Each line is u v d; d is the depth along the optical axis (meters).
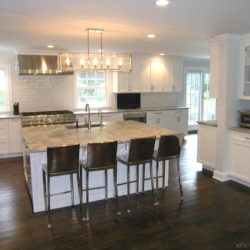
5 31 4.07
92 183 3.86
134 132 4.14
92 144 3.27
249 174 4.29
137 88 7.44
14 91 6.57
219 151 4.72
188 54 7.41
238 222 3.28
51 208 3.65
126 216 3.45
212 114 9.31
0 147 6.04
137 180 4.05
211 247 2.79
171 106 8.50
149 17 3.24
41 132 4.16
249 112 4.48
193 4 2.72
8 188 4.38
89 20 3.38
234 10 2.94
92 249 2.77
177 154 3.87
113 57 4.31
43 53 6.34
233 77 4.52
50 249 2.77
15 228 3.18
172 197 4.02
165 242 2.88
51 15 3.15
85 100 7.43
